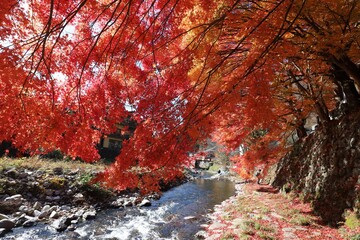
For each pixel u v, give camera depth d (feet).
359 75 19.67
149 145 13.34
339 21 14.51
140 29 12.87
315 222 25.59
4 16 9.93
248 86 11.48
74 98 13.24
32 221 26.12
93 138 14.21
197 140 13.42
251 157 41.57
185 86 14.71
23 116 11.57
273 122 21.08
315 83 26.08
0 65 9.94
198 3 12.16
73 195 35.27
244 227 24.79
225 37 15.37
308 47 15.12
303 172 37.60
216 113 13.80
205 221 31.48
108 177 13.94
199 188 60.54
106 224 29.12
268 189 49.96
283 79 24.03
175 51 15.19
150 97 14.40
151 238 25.71
